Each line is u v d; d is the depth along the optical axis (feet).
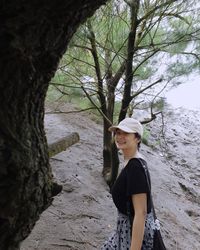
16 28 4.53
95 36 15.79
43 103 5.76
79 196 15.69
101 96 16.57
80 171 17.74
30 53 4.85
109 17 15.02
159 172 22.65
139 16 14.92
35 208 5.88
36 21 4.62
